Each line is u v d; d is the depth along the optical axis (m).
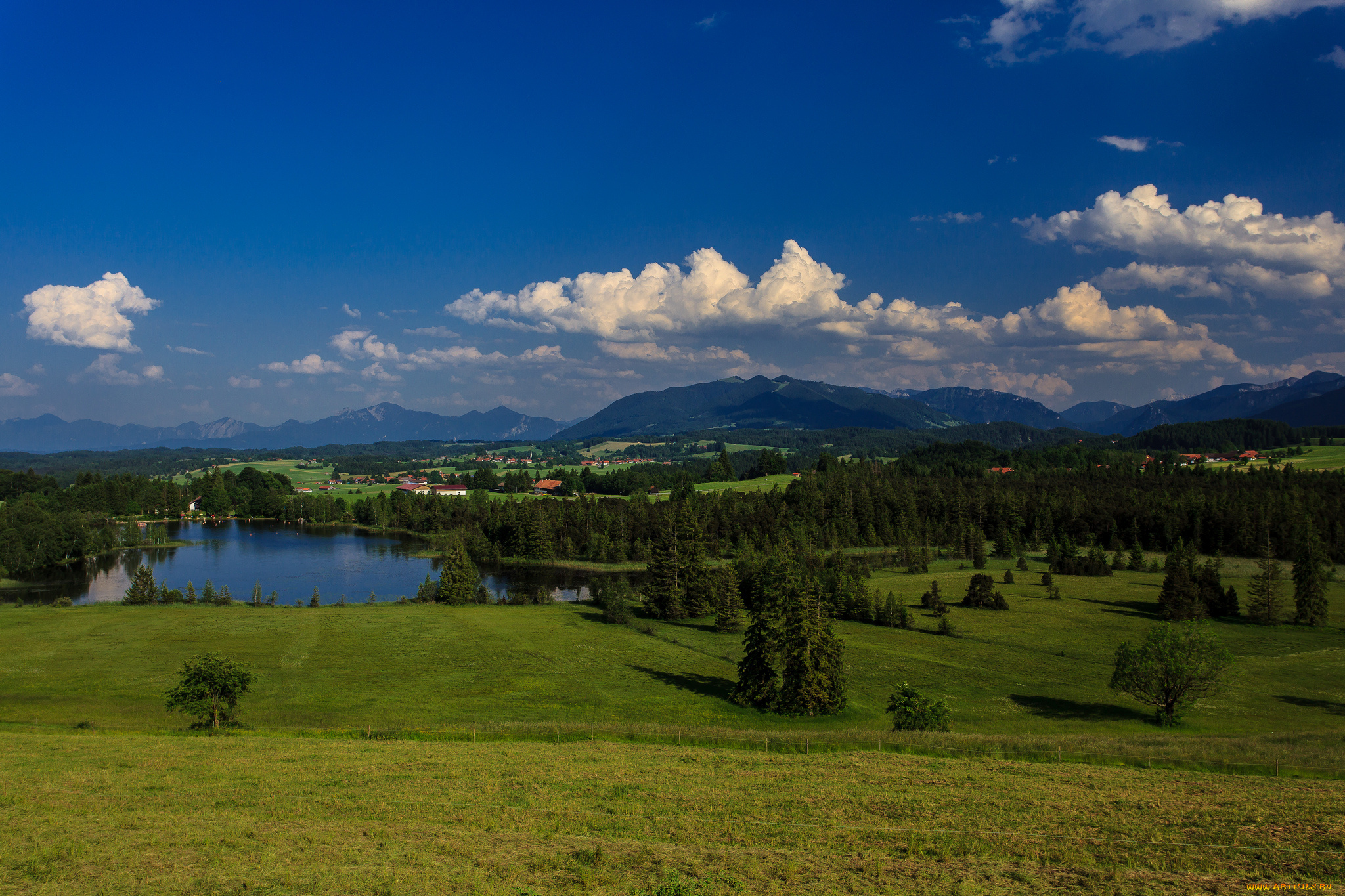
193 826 30.47
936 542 195.25
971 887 25.16
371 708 63.41
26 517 168.12
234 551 197.88
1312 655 87.38
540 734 52.88
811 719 63.97
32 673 73.38
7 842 27.98
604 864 26.72
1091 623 105.50
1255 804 34.91
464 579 123.12
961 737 51.66
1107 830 31.34
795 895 24.42
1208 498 182.75
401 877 25.17
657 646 92.94
